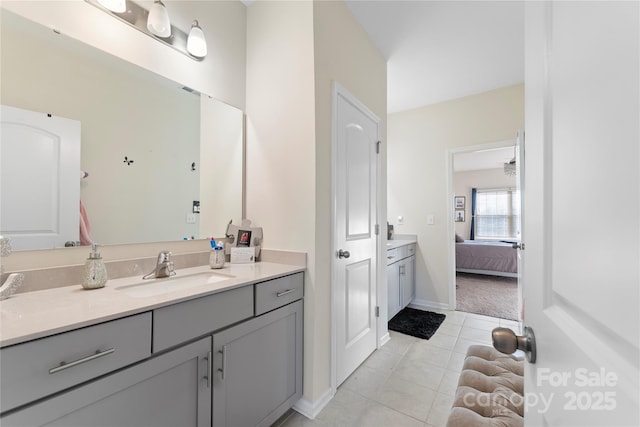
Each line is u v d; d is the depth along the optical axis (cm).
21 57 106
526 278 63
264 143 180
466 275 539
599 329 34
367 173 221
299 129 164
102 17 128
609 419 31
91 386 77
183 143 159
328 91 173
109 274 126
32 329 70
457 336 257
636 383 28
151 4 144
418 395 170
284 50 173
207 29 171
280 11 176
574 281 40
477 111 319
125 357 84
